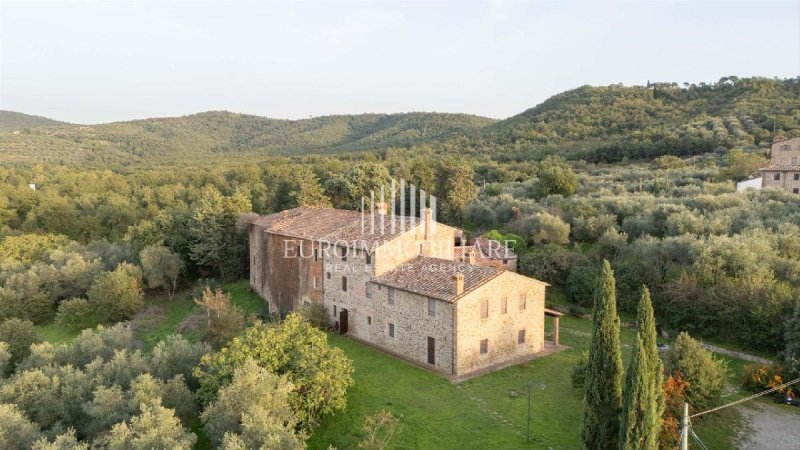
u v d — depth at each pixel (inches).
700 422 1062.4
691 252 1614.2
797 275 1425.9
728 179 2689.5
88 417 1165.1
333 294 1691.7
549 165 3484.3
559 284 1946.4
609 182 2982.3
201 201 2623.0
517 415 1110.4
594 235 2170.3
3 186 3585.1
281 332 1213.1
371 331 1550.2
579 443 1003.9
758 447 981.8
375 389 1235.9
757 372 1202.6
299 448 884.6
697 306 1510.8
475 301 1318.9
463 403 1160.2
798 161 2827.3
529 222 2284.7
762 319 1368.1
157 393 1133.7
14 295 2233.0
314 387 1104.2
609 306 844.6
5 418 1026.7
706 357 1093.8
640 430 778.2
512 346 1414.9
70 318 2126.0
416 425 1081.4
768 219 1840.6
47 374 1279.5
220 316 1581.0
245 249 2459.4
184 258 2524.6
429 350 1369.3
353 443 1058.1
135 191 3688.5
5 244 2728.8
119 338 1492.4
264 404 995.9
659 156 3811.5
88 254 2586.1
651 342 808.3
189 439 958.4
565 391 1218.6
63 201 3336.6
